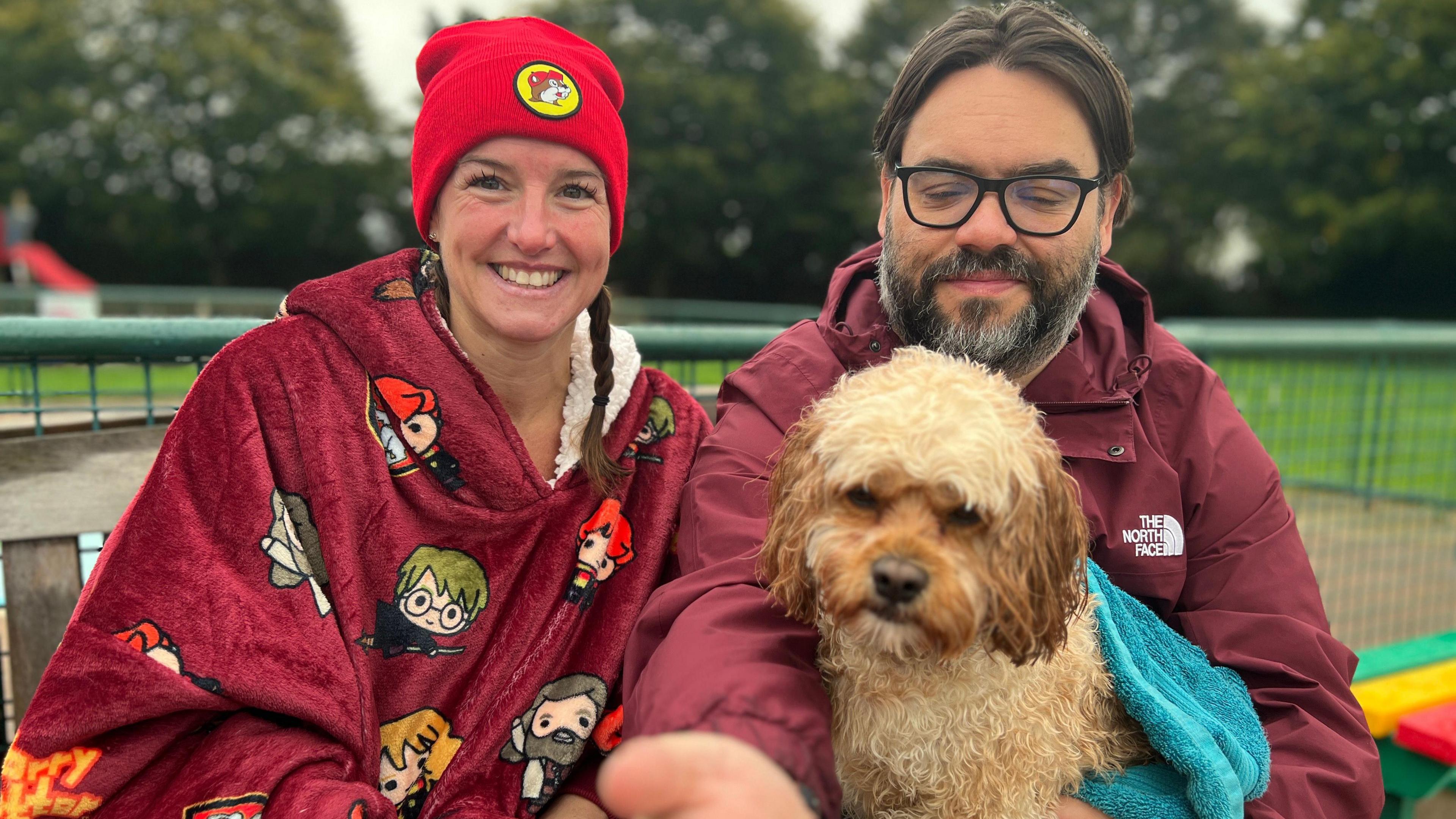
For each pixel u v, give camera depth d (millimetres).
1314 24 15680
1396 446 2350
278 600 610
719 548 658
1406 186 13953
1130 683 629
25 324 761
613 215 753
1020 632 536
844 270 843
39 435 819
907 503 524
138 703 562
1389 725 1079
